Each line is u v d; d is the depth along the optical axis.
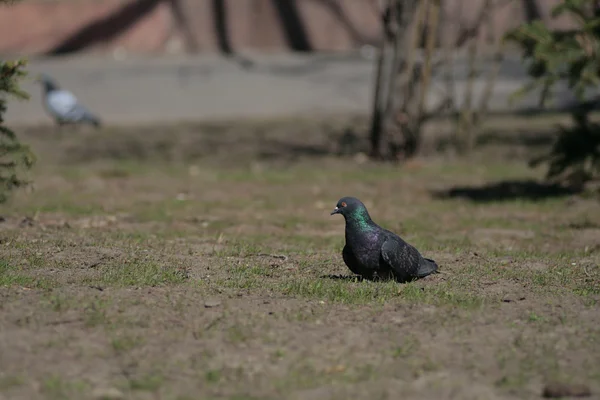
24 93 12.88
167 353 7.89
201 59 44.06
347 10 48.00
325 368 7.68
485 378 7.59
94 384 7.26
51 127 31.38
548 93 16.47
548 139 28.16
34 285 9.70
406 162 24.11
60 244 12.17
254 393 7.18
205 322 8.63
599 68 15.42
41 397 6.99
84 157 25.52
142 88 37.75
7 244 12.05
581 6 15.52
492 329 8.66
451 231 14.96
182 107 35.78
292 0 47.41
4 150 13.01
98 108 34.84
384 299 9.56
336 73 41.72
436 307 9.30
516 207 17.67
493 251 12.90
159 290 9.71
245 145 28.14
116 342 8.00
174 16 45.88
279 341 8.20
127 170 22.69
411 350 8.09
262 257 12.05
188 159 25.50
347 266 11.16
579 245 13.78
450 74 25.25
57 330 8.26
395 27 23.61
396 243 10.23
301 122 33.19
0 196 13.15
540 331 8.66
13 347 7.85
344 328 8.58
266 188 19.98
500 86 37.53
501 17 43.59
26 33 43.78
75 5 44.78
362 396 7.17
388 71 23.94
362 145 27.72
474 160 24.66
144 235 13.40
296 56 45.88
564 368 7.81
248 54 46.00
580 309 9.44
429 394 7.24
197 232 14.20
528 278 10.95
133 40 45.00
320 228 15.22
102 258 11.32
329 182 20.88
